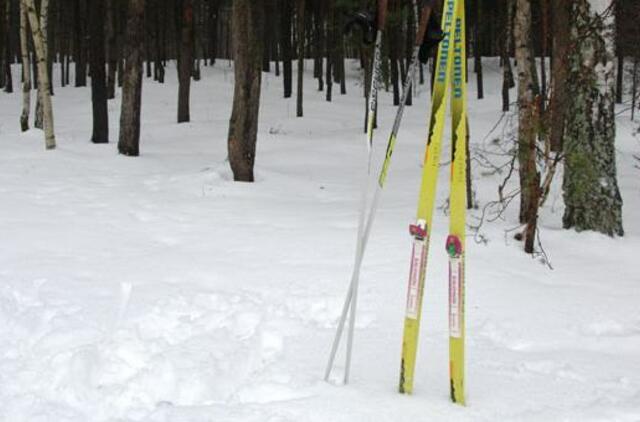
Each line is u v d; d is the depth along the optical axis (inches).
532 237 270.5
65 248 271.0
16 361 162.4
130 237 292.7
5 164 477.7
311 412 129.9
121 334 173.0
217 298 205.9
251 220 331.0
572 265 257.8
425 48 135.9
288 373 151.3
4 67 1343.5
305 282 225.9
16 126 842.2
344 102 1152.2
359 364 158.1
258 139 758.5
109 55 1078.4
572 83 295.0
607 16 285.1
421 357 163.0
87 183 424.8
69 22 1448.1
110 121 876.0
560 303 210.4
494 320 193.3
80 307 198.4
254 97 449.1
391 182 517.0
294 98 1163.3
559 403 137.8
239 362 160.1
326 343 171.9
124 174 473.4
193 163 553.3
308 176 537.3
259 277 232.1
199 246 278.4
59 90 1251.8
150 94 1167.6
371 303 205.2
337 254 263.6
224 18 1958.7
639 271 251.0
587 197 295.6
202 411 131.2
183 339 178.2
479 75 1209.4
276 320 186.2
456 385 135.1
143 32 555.5
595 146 292.0
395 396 138.3
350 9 805.2
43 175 446.6
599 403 136.7
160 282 225.6
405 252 265.0
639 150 690.2
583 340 180.9
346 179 530.3
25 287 217.3
